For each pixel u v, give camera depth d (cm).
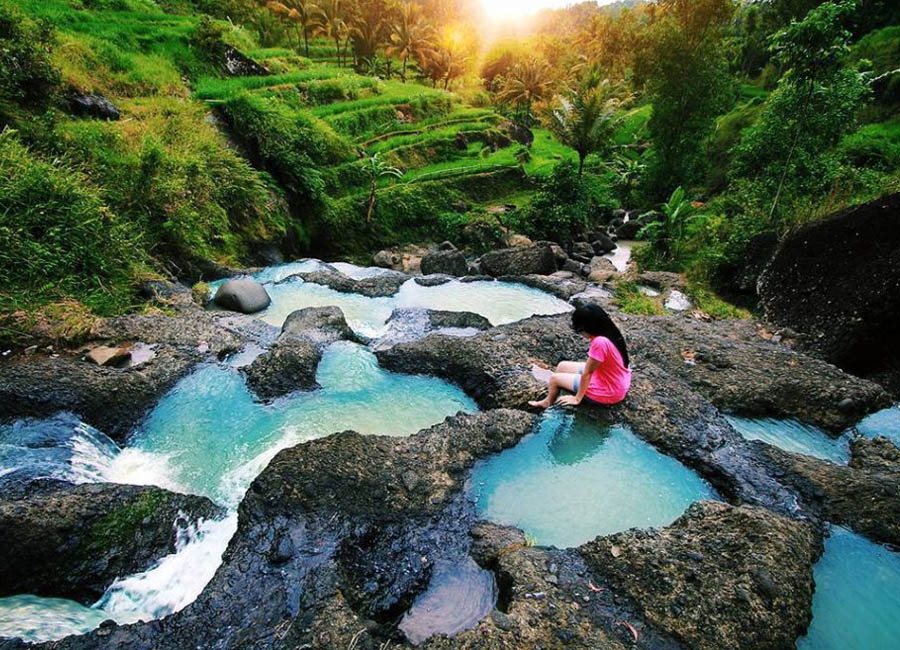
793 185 1086
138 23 1930
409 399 556
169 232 938
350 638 267
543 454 434
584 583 300
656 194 2245
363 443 429
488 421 461
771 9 3238
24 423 448
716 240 1141
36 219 642
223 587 306
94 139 951
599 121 1856
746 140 1269
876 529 357
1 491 374
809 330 730
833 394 531
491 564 330
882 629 297
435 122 2623
